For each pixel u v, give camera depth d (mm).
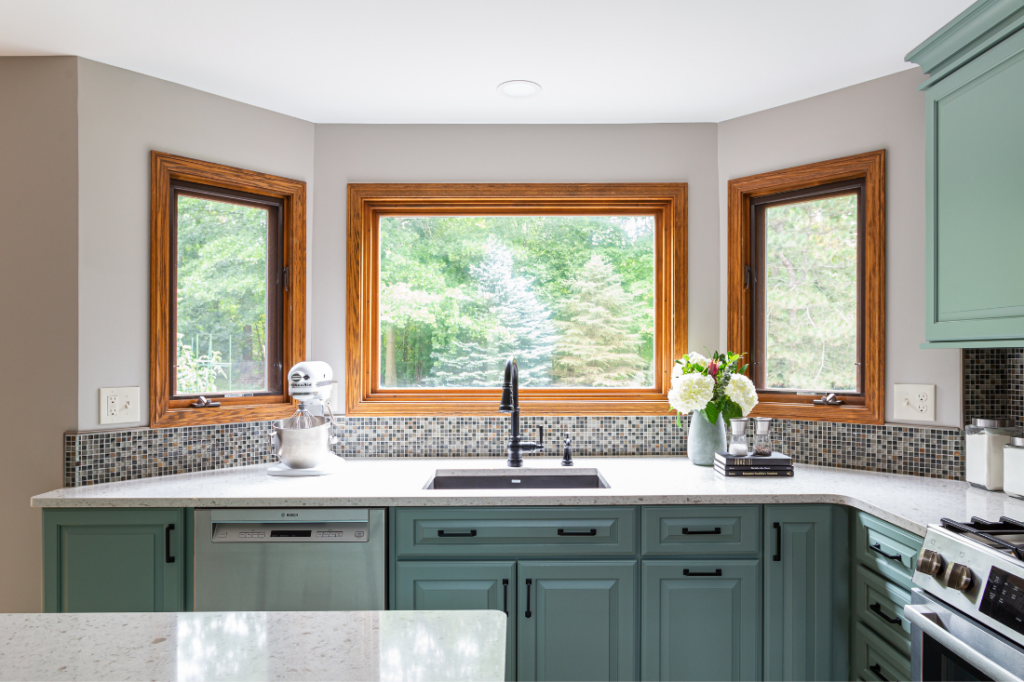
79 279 2221
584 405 2816
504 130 2834
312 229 2820
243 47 2168
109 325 2291
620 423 2812
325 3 1889
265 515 2062
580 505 2102
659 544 2100
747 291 2787
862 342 2531
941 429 2299
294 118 2773
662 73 2357
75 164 2221
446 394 2898
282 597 2064
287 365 2779
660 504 2100
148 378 2387
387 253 2934
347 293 2811
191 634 931
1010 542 1381
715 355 2574
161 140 2416
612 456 2809
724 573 2100
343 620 990
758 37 2096
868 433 2459
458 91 2508
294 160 2771
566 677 2098
